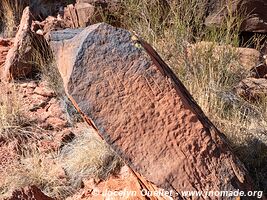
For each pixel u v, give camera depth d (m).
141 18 5.69
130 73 2.78
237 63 5.03
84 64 2.77
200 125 2.81
